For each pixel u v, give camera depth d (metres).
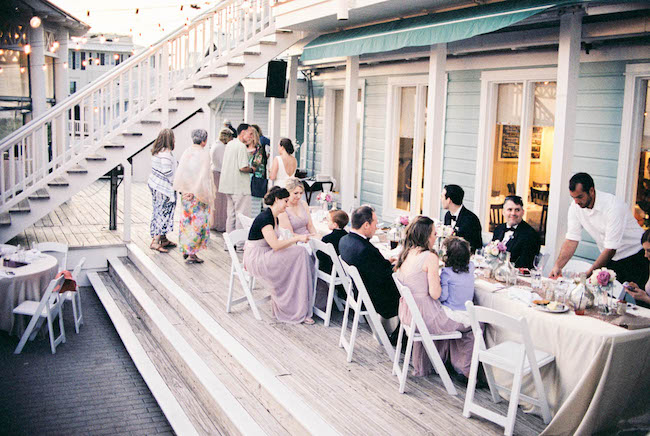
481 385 5.17
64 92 13.76
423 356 5.30
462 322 5.05
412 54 9.45
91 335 7.65
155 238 9.36
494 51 8.66
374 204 11.73
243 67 10.44
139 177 17.34
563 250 6.02
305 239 6.57
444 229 6.32
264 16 10.49
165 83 9.89
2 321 7.11
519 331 4.26
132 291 8.03
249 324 6.49
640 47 6.76
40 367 6.67
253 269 6.53
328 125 13.18
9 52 11.27
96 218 11.55
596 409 4.19
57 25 13.31
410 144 10.80
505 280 5.40
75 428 5.42
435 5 7.52
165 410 5.43
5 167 10.89
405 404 4.79
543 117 8.21
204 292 7.50
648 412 4.59
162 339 6.78
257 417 4.88
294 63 11.88
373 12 8.08
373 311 5.48
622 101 7.04
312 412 4.60
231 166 9.16
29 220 9.25
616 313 4.63
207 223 8.72
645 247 5.07
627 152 7.03
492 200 9.12
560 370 4.52
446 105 9.68
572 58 6.27
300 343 6.01
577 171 7.61
